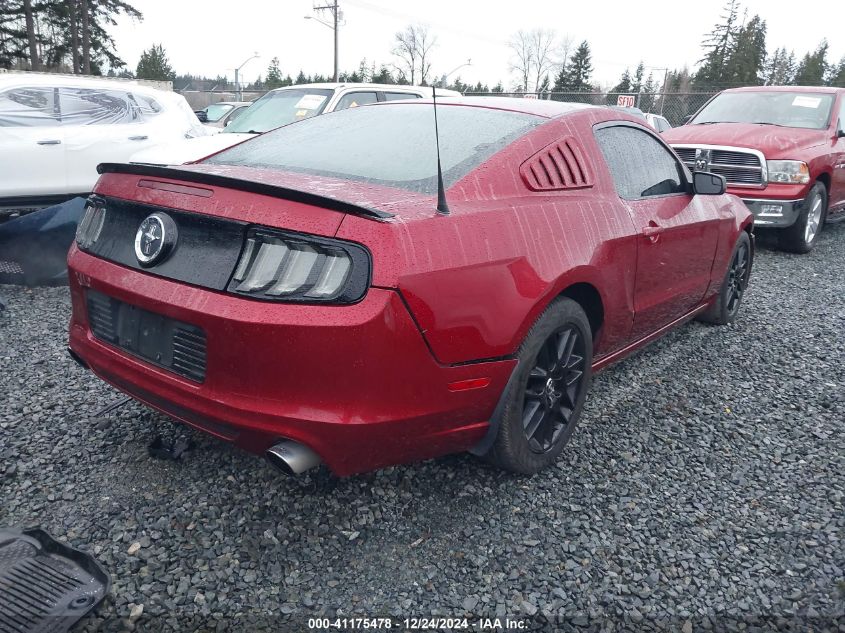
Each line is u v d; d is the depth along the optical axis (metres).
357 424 2.20
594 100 27.59
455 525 2.62
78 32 44.09
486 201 2.62
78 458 2.92
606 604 2.27
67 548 2.31
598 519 2.71
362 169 2.77
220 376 2.24
